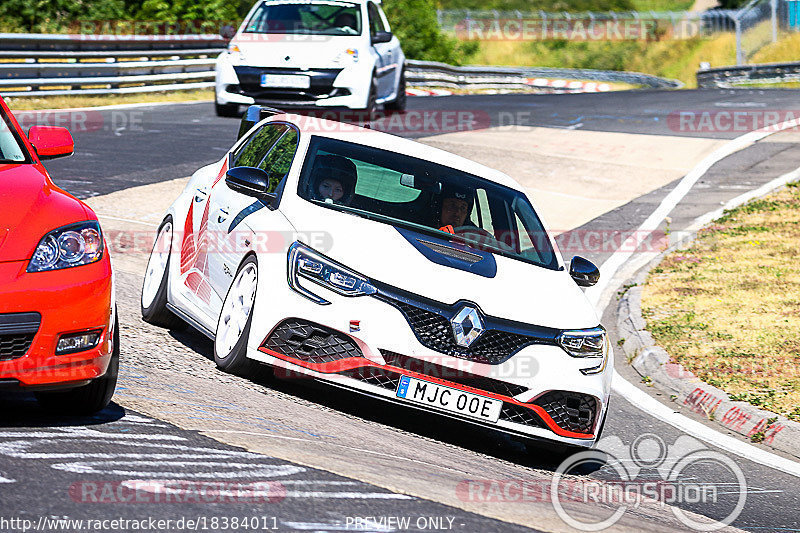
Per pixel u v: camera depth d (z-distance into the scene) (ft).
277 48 183.93
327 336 64.64
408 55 554.05
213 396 62.90
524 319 66.85
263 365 68.08
